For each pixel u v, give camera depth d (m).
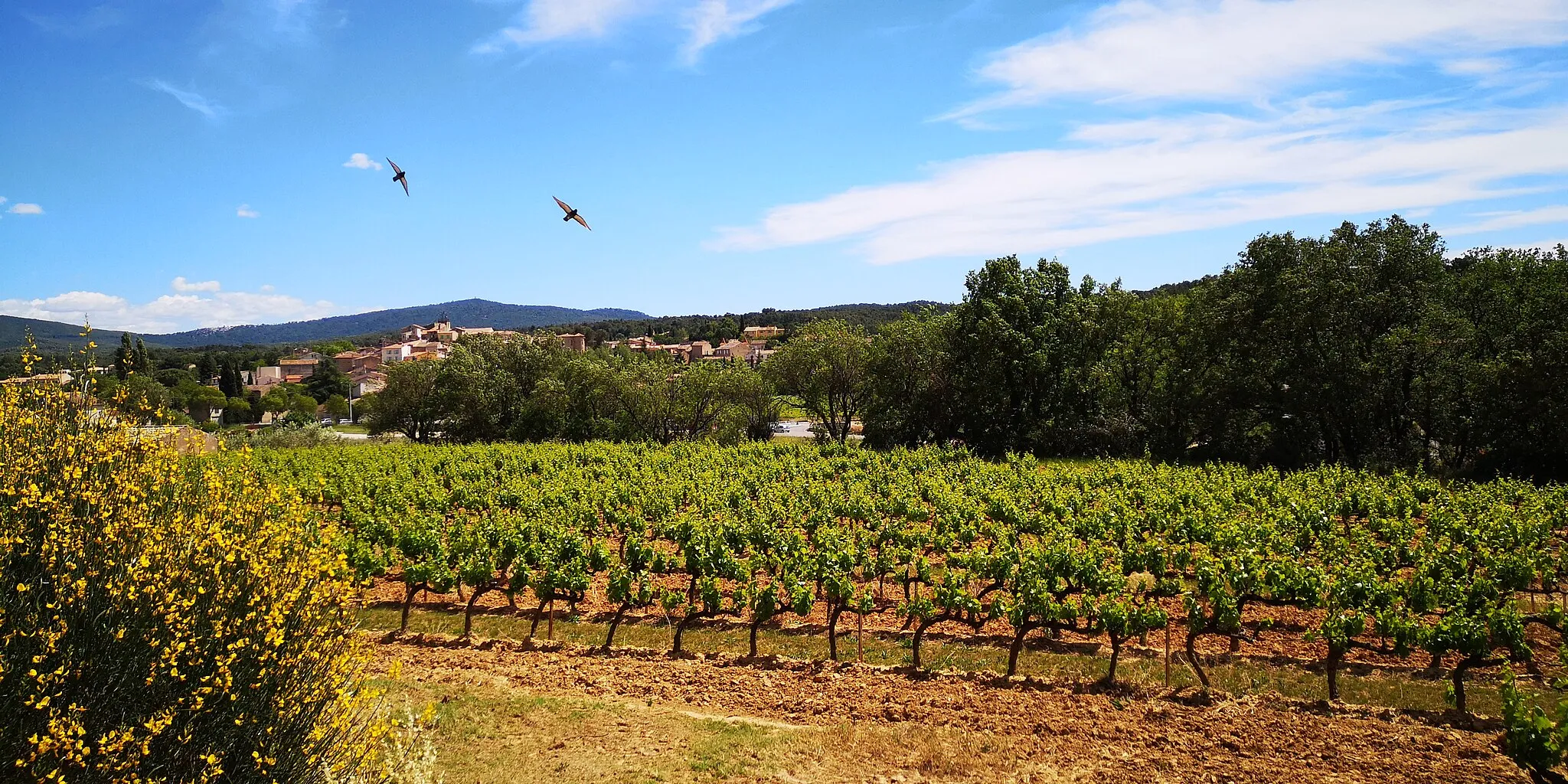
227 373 101.94
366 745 6.57
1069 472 30.45
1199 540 18.52
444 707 10.16
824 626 15.16
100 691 5.04
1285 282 37.25
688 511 21.44
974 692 11.15
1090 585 14.45
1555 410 30.47
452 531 18.27
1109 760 8.86
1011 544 17.48
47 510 5.44
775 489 26.73
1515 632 10.87
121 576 5.25
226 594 5.68
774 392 56.44
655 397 54.97
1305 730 9.42
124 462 6.14
